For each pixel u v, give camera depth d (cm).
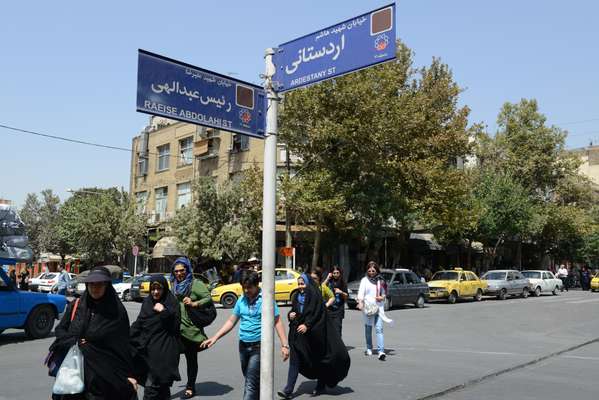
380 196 2716
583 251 4972
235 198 3134
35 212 6159
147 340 591
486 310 2328
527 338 1465
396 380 878
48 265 5944
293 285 2441
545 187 4572
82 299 455
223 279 3119
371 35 467
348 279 3338
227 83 491
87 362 439
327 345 763
